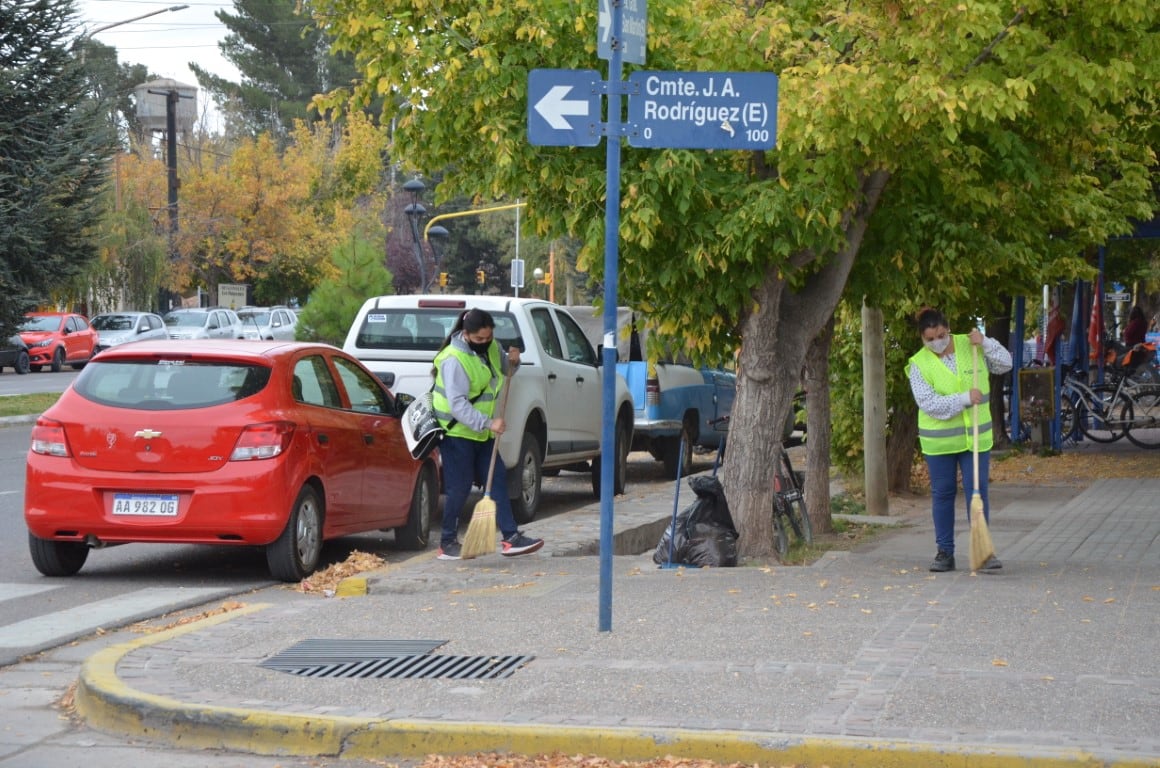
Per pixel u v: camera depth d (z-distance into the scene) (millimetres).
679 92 7969
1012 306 23766
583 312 20781
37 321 49812
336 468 11258
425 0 10445
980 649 7227
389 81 10477
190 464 10523
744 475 11391
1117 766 5422
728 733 5832
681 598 8922
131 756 6180
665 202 10258
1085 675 6668
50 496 10602
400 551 12734
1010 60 9812
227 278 68188
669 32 10250
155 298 58562
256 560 12047
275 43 93062
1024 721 5941
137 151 71375
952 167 11078
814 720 6012
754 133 7957
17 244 34375
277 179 68062
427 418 11000
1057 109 10414
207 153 72375
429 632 8016
